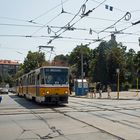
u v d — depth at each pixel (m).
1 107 29.77
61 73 30.42
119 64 85.75
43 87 30.05
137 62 92.75
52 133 14.77
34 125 17.47
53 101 29.98
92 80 91.25
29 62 88.75
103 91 79.44
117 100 41.47
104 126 16.62
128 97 49.03
